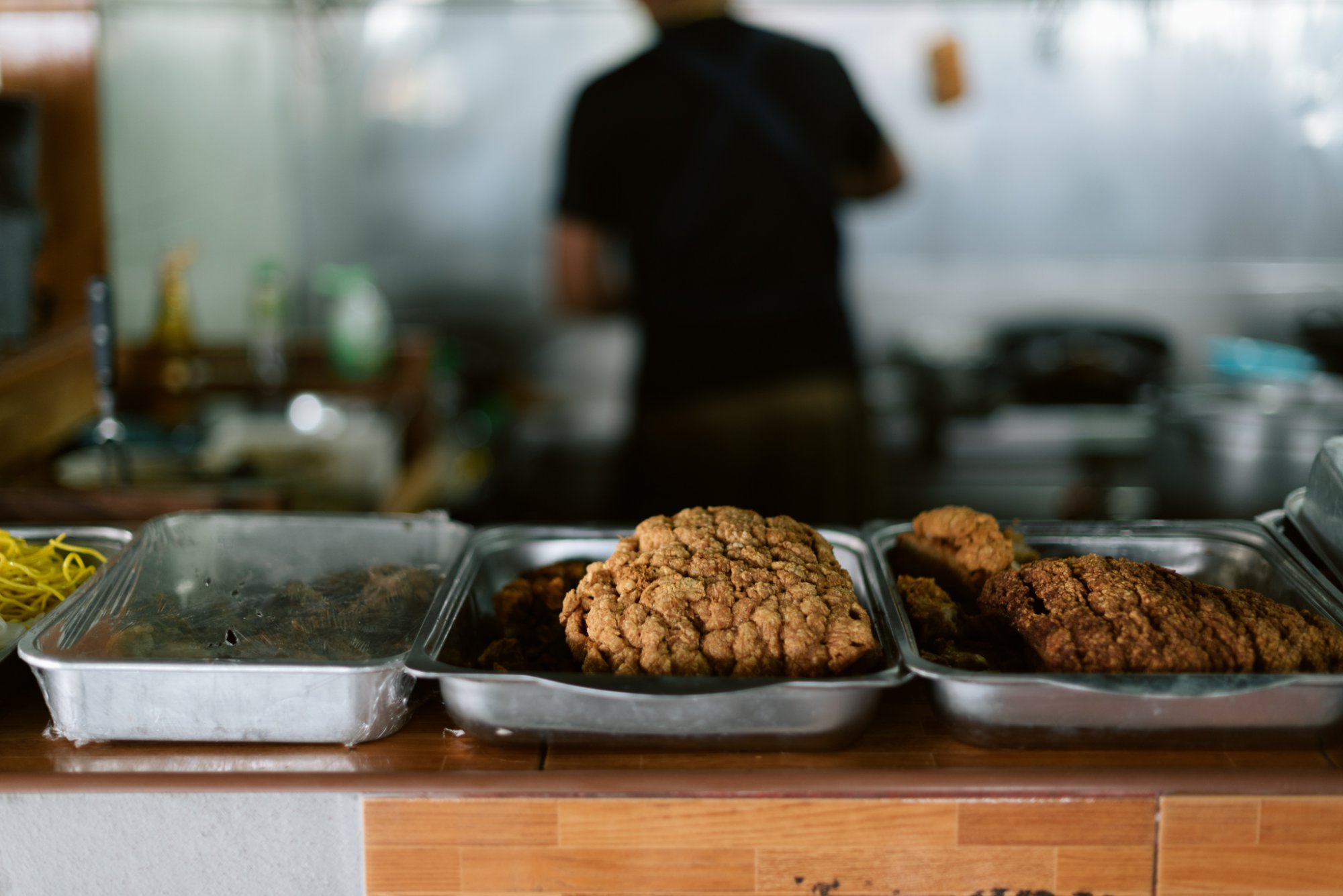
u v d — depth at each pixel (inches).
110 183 108.7
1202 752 44.7
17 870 44.9
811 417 113.3
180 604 49.6
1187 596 45.9
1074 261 159.6
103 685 43.5
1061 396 147.8
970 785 43.3
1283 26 148.2
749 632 44.1
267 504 74.3
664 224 108.2
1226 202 156.0
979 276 160.6
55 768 43.7
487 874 44.6
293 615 48.9
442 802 43.9
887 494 148.6
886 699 49.1
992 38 153.3
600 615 45.1
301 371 121.6
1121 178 156.6
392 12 155.5
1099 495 143.5
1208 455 112.3
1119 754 44.7
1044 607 46.4
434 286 162.9
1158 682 41.5
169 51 127.5
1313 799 43.4
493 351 163.0
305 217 161.8
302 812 44.3
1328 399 114.6
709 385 113.1
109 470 79.6
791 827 44.1
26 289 82.6
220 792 44.0
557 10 154.9
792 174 107.2
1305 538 54.3
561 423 162.4
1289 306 157.5
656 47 104.9
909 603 49.7
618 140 106.1
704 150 105.8
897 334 161.5
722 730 42.9
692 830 44.1
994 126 156.2
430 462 120.9
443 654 44.7
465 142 159.6
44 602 52.6
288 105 158.2
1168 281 158.7
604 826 44.0
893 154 115.4
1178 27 149.5
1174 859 44.0
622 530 56.1
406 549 56.2
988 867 44.3
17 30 90.0
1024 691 42.2
